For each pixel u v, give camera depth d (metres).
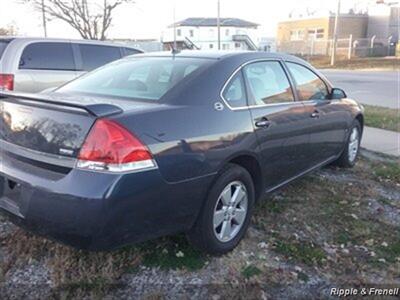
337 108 4.74
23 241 3.18
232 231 3.22
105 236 2.38
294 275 2.94
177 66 3.32
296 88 4.09
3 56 6.58
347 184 4.81
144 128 2.52
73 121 2.49
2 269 2.84
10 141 2.86
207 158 2.85
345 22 50.84
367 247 3.37
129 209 2.42
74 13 25.91
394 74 25.84
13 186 2.75
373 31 51.44
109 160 2.37
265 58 3.79
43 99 2.60
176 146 2.65
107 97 3.04
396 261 3.18
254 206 3.61
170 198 2.63
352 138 5.39
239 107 3.25
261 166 3.43
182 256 3.07
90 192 2.33
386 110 10.49
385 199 4.41
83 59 7.49
